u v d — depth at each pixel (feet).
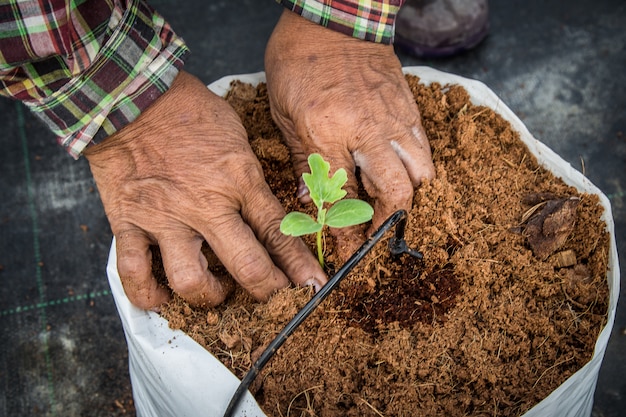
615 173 2.45
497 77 2.64
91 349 2.26
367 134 1.72
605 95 2.59
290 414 1.55
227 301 1.69
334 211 1.49
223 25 2.79
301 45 1.82
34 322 2.29
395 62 1.87
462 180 1.80
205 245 1.74
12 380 2.21
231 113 1.77
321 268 1.67
